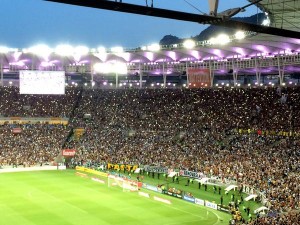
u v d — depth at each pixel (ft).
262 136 301.43
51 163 319.68
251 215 182.80
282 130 299.99
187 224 173.37
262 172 228.02
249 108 347.15
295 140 278.26
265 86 375.04
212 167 254.68
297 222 132.77
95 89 433.07
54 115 387.55
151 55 401.29
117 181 254.88
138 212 192.34
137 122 370.12
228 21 72.90
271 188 203.10
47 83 353.10
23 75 347.36
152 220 179.32
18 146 330.54
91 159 314.76
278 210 172.14
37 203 207.51
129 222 176.45
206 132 327.67
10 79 491.72
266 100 351.46
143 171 286.46
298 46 308.60
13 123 373.61
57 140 345.10
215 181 240.73
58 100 409.90
